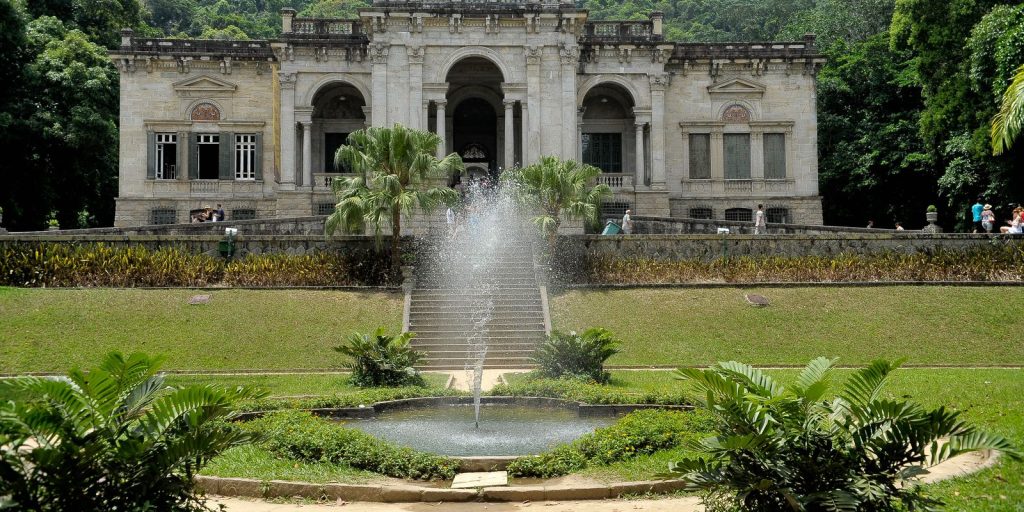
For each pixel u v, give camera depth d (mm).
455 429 13891
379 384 18828
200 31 80562
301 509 9312
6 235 27625
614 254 30453
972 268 29344
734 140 44562
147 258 28000
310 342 23797
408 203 28453
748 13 85562
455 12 39281
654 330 25078
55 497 6656
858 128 48844
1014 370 20094
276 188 41375
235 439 7457
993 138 19266
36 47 44094
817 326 25141
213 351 22719
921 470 6848
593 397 15625
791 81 44594
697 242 30438
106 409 7094
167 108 43250
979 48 32250
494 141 47438
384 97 39438
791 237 30406
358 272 29406
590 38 42312
